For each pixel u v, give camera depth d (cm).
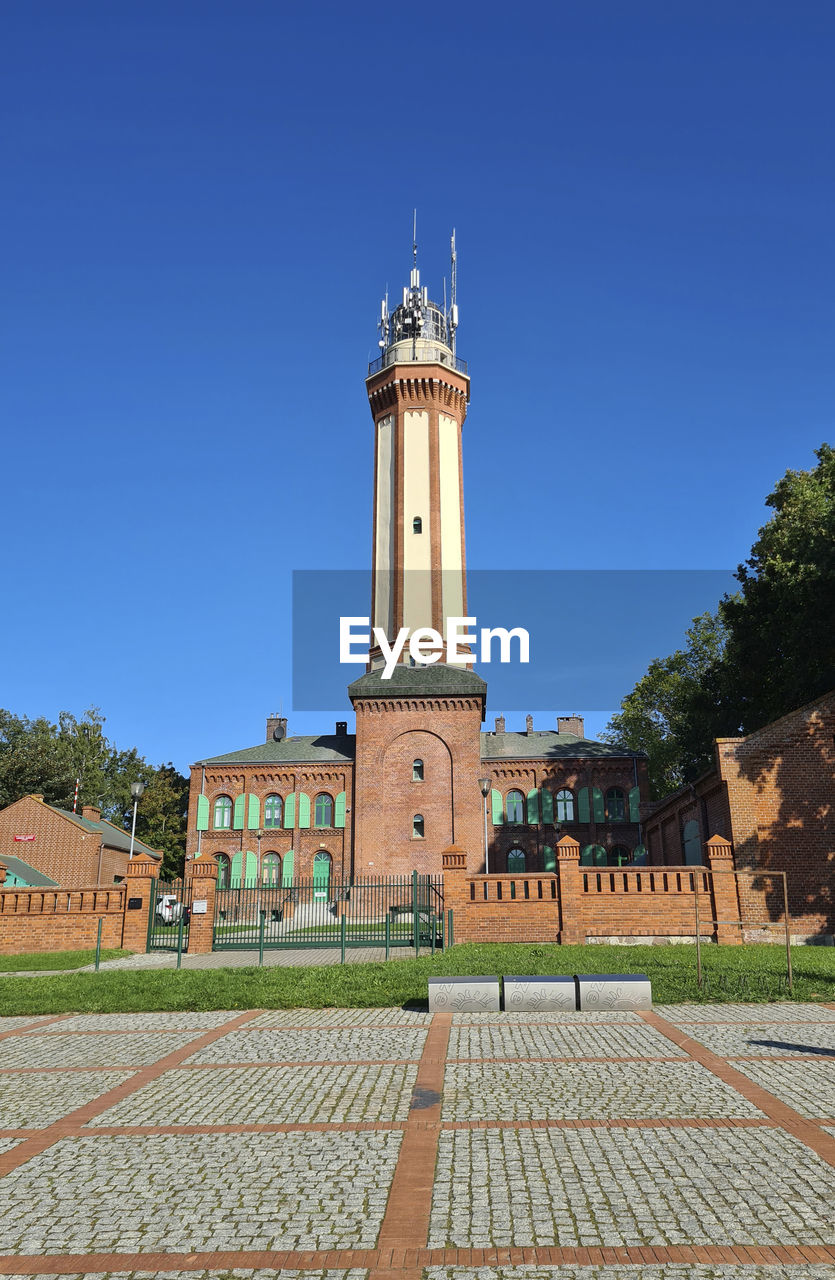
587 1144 818
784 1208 679
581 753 5406
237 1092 1026
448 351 6012
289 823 5262
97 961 2153
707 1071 1063
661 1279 584
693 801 3222
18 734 7212
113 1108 977
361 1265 611
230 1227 670
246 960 2312
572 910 2502
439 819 4778
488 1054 1173
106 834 5391
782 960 2002
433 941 2416
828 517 3011
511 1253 621
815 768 2678
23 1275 607
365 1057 1180
